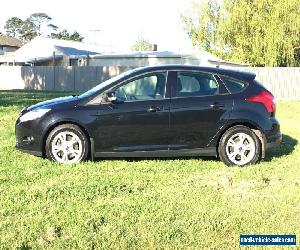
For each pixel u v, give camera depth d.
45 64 42.88
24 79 36.81
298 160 7.84
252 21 35.16
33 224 4.60
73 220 4.72
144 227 4.60
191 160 7.73
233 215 4.98
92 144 7.34
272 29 34.38
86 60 36.47
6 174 6.46
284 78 28.27
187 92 7.53
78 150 7.39
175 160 7.72
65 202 5.29
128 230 4.53
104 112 7.31
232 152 7.46
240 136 7.47
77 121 7.28
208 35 40.91
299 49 35.72
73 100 7.49
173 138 7.42
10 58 45.62
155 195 5.63
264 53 35.25
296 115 16.06
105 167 7.05
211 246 4.26
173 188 5.97
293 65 35.50
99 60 35.47
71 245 4.19
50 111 7.33
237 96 7.57
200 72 7.62
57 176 6.45
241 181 6.38
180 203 5.33
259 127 7.51
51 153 7.33
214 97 7.52
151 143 7.40
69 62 40.84
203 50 40.94
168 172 6.84
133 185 6.04
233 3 36.56
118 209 5.09
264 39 34.81
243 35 36.12
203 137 7.46
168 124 7.39
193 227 4.62
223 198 5.55
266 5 35.44
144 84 7.51
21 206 5.11
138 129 7.35
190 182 6.29
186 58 32.94
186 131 7.43
